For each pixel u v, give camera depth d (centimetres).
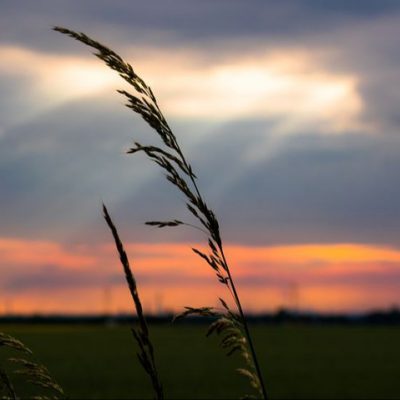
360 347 6681
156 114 251
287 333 10762
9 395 269
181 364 4606
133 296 228
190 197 244
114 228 230
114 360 4944
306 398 2894
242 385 3309
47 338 8738
